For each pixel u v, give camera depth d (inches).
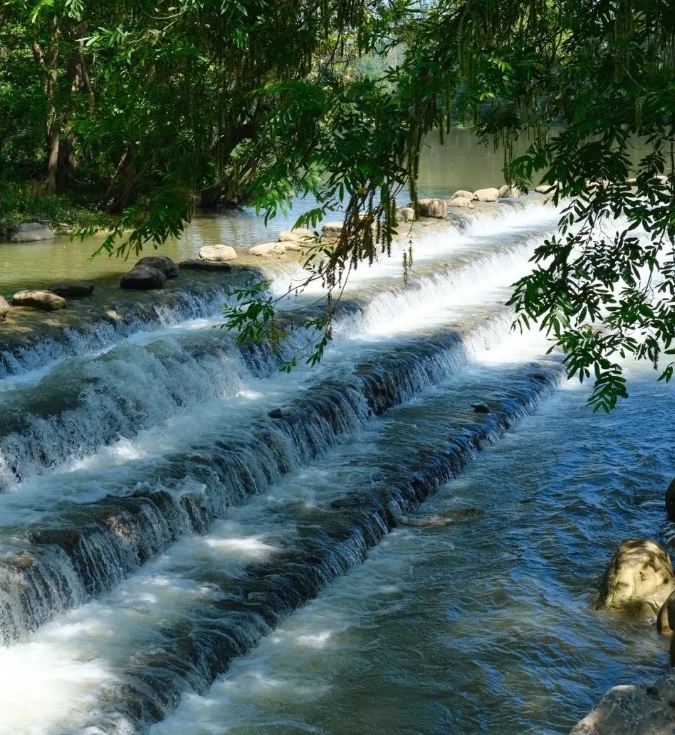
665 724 269.6
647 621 431.8
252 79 291.3
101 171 1245.7
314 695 376.8
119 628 398.3
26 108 1227.9
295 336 718.5
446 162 1868.8
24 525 436.5
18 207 1122.0
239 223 1177.4
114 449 533.3
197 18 282.2
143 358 597.9
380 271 944.3
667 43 269.7
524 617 435.2
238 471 527.8
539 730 358.9
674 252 314.2
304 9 299.3
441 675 392.5
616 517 542.0
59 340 658.8
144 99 286.4
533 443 651.5
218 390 624.7
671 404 725.3
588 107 254.8
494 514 544.1
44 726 334.6
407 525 526.6
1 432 502.9
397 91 260.5
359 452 599.5
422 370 724.0
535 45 296.5
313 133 256.2
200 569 449.7
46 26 961.5
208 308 784.9
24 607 388.5
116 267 891.4
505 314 874.8
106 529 439.8
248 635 405.7
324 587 456.1
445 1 284.0
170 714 358.6
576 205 298.8
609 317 305.6
